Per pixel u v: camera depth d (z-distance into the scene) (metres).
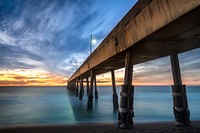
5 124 13.91
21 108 26.84
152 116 19.94
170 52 10.24
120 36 9.99
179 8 5.06
